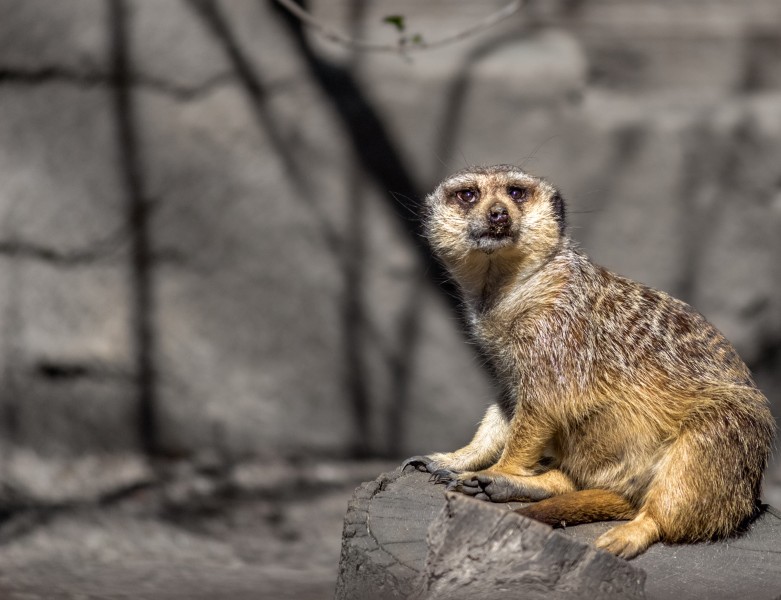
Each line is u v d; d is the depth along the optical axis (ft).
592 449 24.50
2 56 48.19
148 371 49.01
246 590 35.09
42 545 41.39
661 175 49.39
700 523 22.49
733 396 23.45
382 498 23.52
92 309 48.75
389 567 20.39
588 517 23.20
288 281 49.14
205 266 49.03
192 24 48.44
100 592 34.45
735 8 52.44
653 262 49.60
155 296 49.01
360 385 49.55
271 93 48.75
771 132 49.29
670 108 50.19
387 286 49.29
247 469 48.75
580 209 49.26
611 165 49.39
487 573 19.26
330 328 49.34
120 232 48.65
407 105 49.14
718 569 21.57
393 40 50.31
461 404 49.29
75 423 48.83
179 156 48.62
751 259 49.60
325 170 49.01
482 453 26.27
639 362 24.20
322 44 49.98
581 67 49.93
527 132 49.16
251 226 48.88
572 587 19.17
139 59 48.26
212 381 49.21
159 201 48.75
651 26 52.16
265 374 49.47
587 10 52.06
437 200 27.76
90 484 47.09
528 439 24.54
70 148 48.52
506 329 25.61
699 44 52.16
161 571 38.09
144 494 46.47
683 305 25.54
